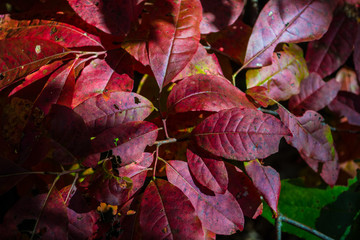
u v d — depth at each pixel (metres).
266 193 0.43
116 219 0.43
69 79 0.44
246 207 0.45
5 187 0.40
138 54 0.46
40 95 0.43
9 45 0.43
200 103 0.44
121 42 0.48
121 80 0.46
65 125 0.41
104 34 0.48
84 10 0.44
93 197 0.43
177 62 0.44
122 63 0.47
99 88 0.45
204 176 0.42
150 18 0.45
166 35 0.45
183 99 0.44
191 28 0.45
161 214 0.41
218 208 0.43
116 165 0.42
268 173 0.44
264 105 0.47
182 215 0.41
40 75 0.46
